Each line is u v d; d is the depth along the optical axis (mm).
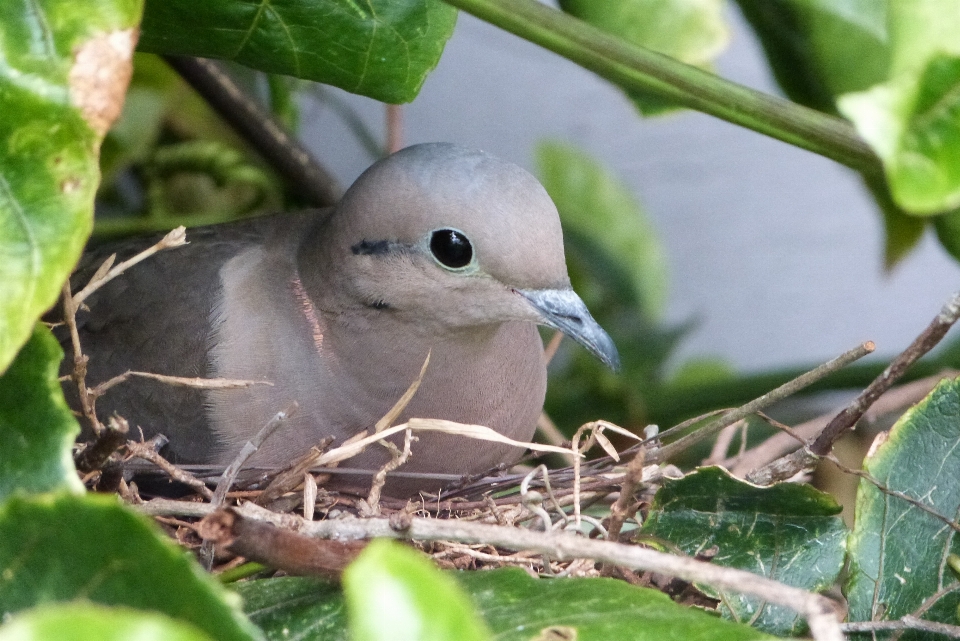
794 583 2104
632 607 2070
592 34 2088
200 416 2145
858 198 2283
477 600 2076
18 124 2066
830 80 2111
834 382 2184
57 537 2047
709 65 2127
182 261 2158
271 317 2150
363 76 2115
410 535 2080
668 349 2223
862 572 2102
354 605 1510
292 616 2080
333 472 2127
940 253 2285
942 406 2104
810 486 2102
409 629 1482
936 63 2055
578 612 2070
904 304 2289
